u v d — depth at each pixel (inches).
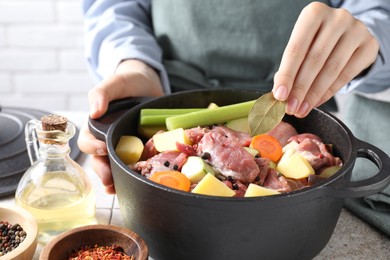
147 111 35.9
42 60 82.4
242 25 50.3
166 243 29.0
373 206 34.9
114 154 29.9
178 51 52.9
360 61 36.4
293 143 34.8
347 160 29.3
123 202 30.3
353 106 47.4
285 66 31.9
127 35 50.6
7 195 36.9
